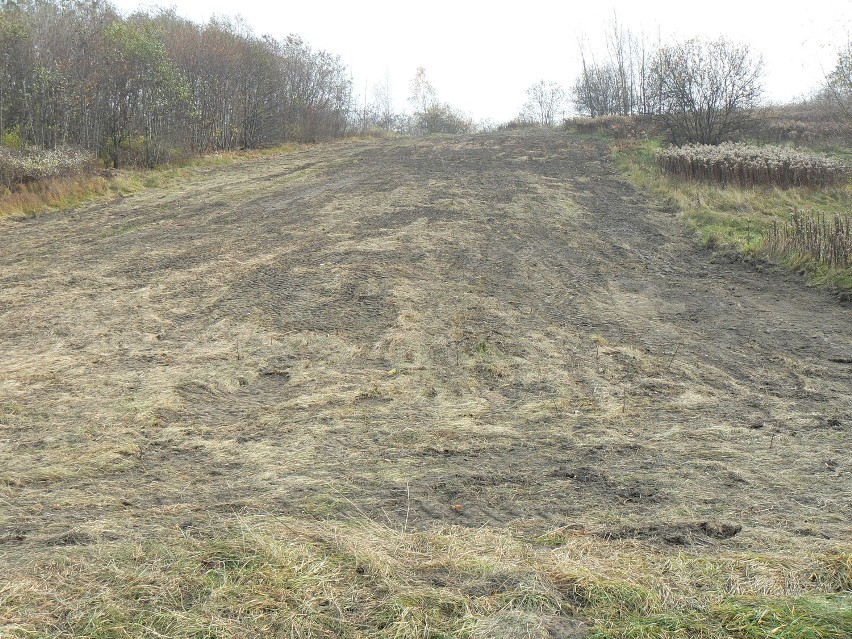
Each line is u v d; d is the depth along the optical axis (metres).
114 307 9.42
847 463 4.75
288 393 6.46
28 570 3.32
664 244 13.69
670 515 4.00
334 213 16.34
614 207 17.36
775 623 2.81
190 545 3.52
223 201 18.23
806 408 6.00
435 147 32.38
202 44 31.09
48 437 5.32
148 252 12.88
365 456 4.97
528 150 29.80
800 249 11.63
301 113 39.22
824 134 26.78
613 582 3.17
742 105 25.03
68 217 16.42
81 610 2.98
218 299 9.80
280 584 3.15
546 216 16.17
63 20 24.48
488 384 6.73
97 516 4.04
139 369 7.02
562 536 3.75
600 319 9.09
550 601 3.05
